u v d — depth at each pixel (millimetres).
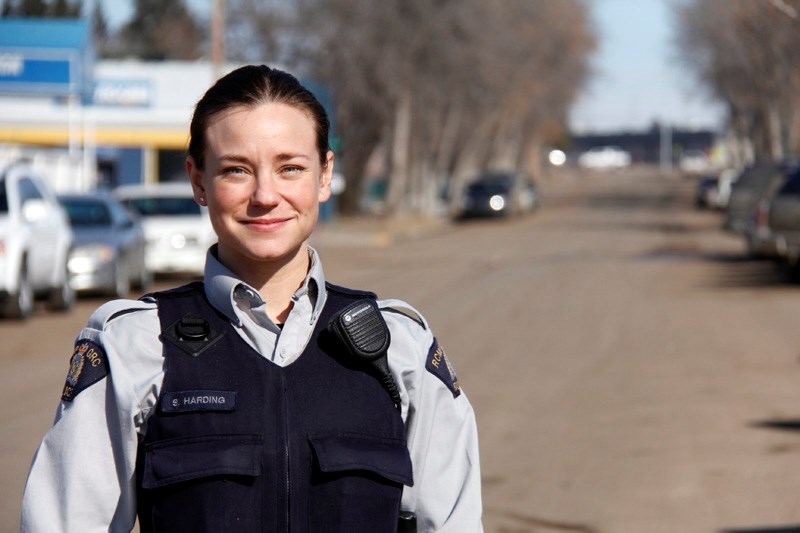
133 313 3623
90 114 61812
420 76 70188
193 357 3518
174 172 64250
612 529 9703
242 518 3398
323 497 3465
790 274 32188
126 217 30297
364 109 71438
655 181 155625
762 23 61562
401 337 3717
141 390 3479
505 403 15000
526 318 24328
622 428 13492
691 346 20141
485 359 18703
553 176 164500
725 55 82750
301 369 3557
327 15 65250
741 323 23453
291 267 3725
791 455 12180
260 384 3510
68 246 25922
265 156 3643
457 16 68812
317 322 3648
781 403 14969
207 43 76750
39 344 20609
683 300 27969
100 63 62781
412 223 70812
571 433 13281
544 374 17219
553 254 46188
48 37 48000
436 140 87688
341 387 3561
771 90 79250
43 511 3486
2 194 23906
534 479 11312
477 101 88562
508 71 86438
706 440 12906
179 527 3404
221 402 3459
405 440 3631
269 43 65812
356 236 57688
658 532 9602
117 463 3506
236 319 3584
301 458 3461
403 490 3701
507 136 124062
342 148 72188
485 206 78562
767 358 18719
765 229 32094
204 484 3391
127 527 3557
